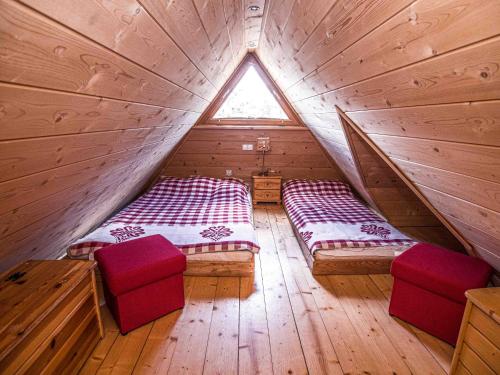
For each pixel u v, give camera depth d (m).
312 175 4.12
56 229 1.56
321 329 1.74
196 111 2.66
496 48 0.59
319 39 1.24
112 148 1.26
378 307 1.95
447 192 1.42
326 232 2.52
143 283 1.65
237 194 3.52
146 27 0.77
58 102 0.67
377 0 0.76
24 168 0.77
